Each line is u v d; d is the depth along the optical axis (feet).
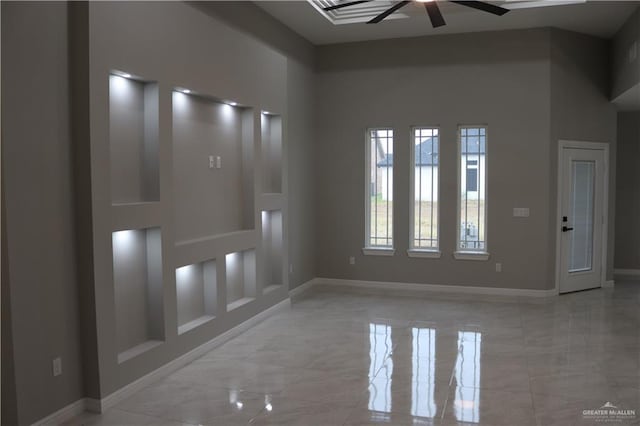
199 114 16.44
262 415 11.81
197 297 16.56
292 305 22.34
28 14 10.50
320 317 20.40
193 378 14.05
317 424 11.35
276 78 20.72
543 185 23.06
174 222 14.71
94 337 11.81
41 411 10.88
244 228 19.12
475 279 24.23
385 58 24.98
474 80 23.72
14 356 10.27
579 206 24.16
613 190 24.81
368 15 21.68
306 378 14.02
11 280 10.19
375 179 25.91
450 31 23.53
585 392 12.97
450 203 24.38
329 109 26.03
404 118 24.84
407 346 16.72
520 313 20.66
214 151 17.29
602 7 19.92
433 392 13.04
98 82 11.73
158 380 13.87
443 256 24.64
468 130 24.40
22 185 10.42
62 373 11.37
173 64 14.35
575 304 21.95
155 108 13.82
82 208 11.69
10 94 10.14
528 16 21.18
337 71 25.77
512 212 23.53
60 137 11.29
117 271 13.12
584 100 23.77
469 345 16.78
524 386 13.38
